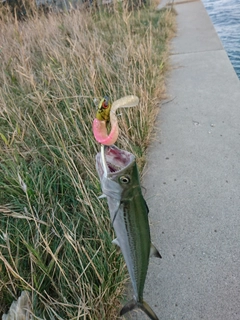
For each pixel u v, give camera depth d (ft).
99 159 4.00
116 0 23.16
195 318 6.71
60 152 9.27
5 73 13.50
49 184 8.88
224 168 10.52
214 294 7.07
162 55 18.85
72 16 21.22
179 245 8.23
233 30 25.84
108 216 7.89
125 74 13.53
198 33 24.07
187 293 7.15
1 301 6.63
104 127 3.81
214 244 8.14
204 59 19.24
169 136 12.47
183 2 34.55
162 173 10.67
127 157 3.99
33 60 15.64
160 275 7.58
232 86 15.67
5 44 16.66
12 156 9.71
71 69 13.16
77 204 8.52
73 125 10.30
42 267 6.45
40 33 17.94
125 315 6.79
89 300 6.15
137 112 12.17
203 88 15.80
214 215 8.93
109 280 6.57
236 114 13.30
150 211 9.33
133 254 4.51
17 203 8.25
